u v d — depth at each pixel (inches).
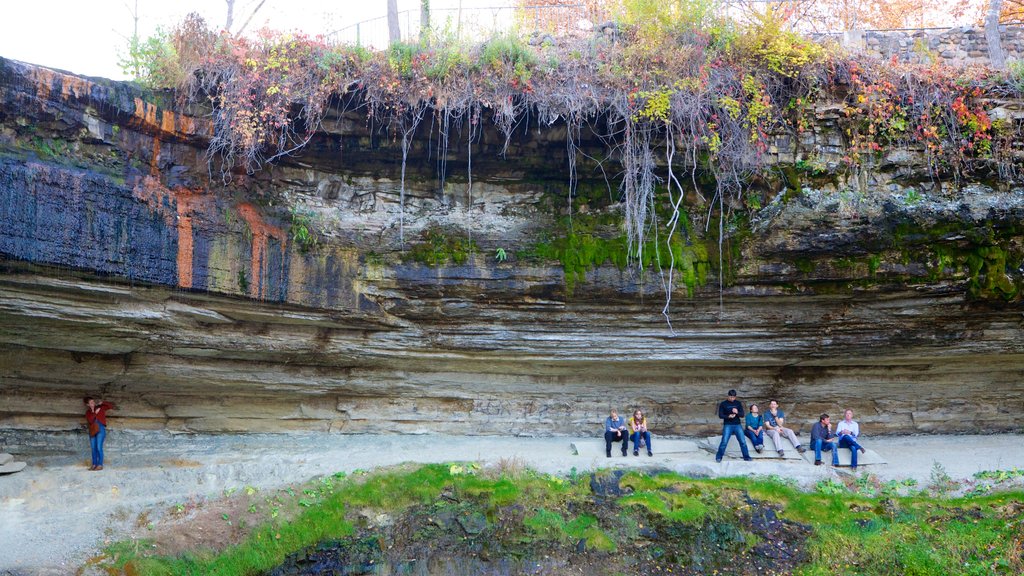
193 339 483.8
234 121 459.2
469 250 521.7
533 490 466.3
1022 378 571.8
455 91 488.7
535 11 545.0
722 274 515.2
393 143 501.7
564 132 504.1
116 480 470.9
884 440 567.2
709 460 511.5
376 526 446.9
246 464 496.4
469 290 522.6
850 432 504.4
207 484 476.1
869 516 444.8
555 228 526.9
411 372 564.1
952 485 468.8
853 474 488.4
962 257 504.7
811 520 443.8
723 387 579.5
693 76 500.7
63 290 414.0
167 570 400.2
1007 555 408.2
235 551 419.2
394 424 573.6
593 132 504.7
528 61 499.5
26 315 413.7
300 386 545.6
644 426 527.2
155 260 437.4
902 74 510.6
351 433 569.0
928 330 534.3
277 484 475.2
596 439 567.8
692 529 440.8
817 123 509.4
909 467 496.7
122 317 442.9
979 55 534.3
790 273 510.0
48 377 480.1
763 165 505.0
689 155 503.5
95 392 502.9
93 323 437.4
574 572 422.0
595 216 529.3
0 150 390.0
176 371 503.8
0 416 480.1
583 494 465.7
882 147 508.1
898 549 416.8
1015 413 577.3
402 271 519.8
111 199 420.8
